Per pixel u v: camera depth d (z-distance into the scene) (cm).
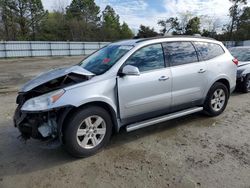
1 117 561
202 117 544
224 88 539
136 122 425
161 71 430
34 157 380
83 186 308
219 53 534
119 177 325
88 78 370
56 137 358
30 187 308
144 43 423
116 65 392
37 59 3058
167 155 379
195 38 499
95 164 357
